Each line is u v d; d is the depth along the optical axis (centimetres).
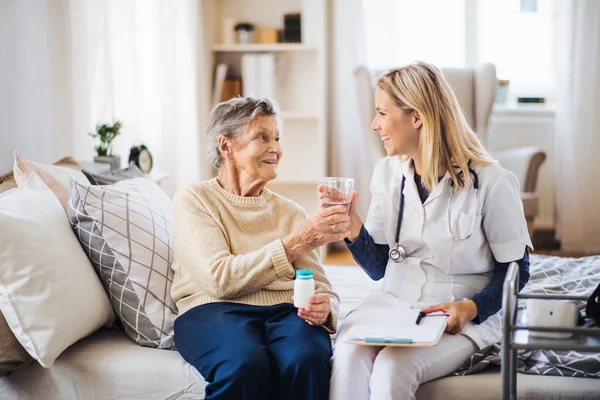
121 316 214
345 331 202
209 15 492
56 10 334
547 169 511
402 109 209
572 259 279
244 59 491
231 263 204
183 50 450
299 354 191
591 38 487
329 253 508
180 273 218
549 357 193
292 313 211
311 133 515
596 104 491
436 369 191
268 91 491
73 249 210
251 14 509
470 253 209
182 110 453
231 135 219
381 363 188
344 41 502
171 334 212
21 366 197
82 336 205
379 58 502
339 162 515
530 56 511
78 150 352
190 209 215
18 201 208
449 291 211
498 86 512
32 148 316
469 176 206
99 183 254
